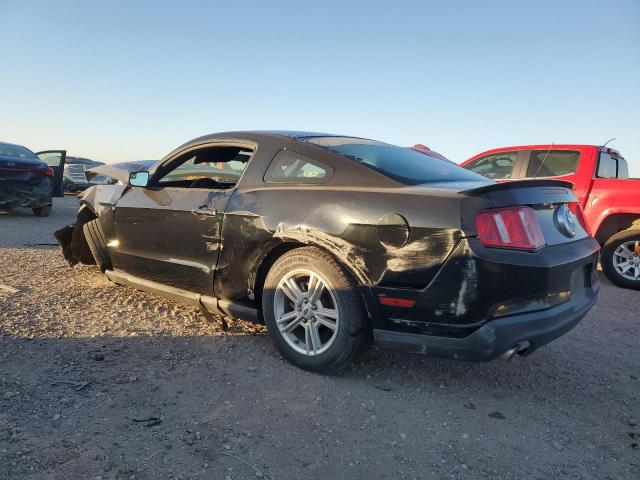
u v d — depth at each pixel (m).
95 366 3.17
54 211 13.44
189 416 2.65
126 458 2.25
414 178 3.17
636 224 6.32
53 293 4.70
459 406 2.94
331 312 3.08
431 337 2.79
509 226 2.68
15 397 2.70
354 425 2.66
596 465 2.43
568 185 3.32
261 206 3.32
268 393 2.95
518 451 2.51
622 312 5.12
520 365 3.58
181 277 3.89
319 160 3.29
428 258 2.69
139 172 4.11
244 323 4.10
